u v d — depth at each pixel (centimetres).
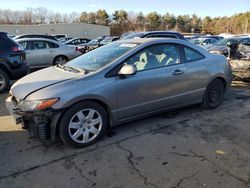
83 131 368
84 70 391
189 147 368
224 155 346
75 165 326
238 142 383
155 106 433
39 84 363
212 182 289
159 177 300
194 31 8138
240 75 761
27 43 1047
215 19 8556
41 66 1086
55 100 338
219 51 1033
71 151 361
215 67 505
